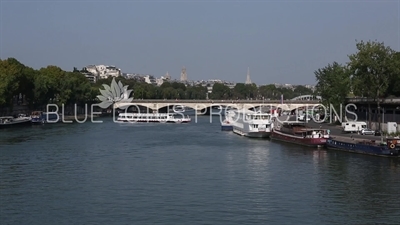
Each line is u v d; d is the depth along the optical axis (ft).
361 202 304.50
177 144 595.06
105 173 394.93
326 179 365.40
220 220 271.69
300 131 581.53
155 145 583.58
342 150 501.15
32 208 295.48
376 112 641.81
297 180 364.17
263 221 270.26
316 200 309.42
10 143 588.09
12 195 324.60
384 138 511.40
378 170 393.50
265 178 372.58
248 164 435.12
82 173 394.73
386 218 274.98
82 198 316.40
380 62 585.63
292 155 484.74
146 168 417.28
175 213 283.79
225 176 381.60
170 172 398.83
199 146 573.33
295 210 289.74
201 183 357.41
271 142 614.75
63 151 520.83
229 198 314.96
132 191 333.83
